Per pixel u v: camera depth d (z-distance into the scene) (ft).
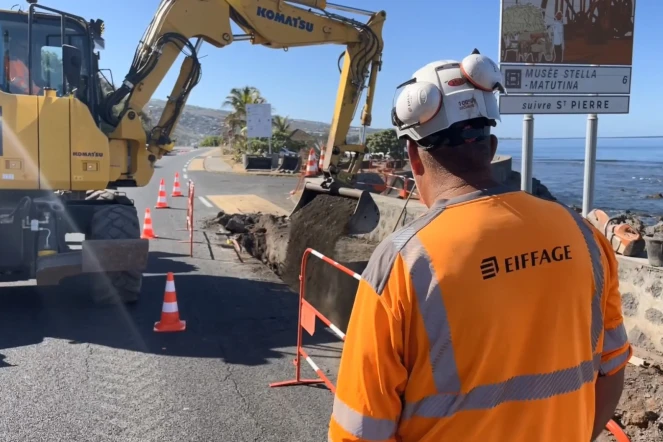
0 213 22.06
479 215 4.83
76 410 14.21
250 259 33.47
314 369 15.47
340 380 5.02
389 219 32.81
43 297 24.67
